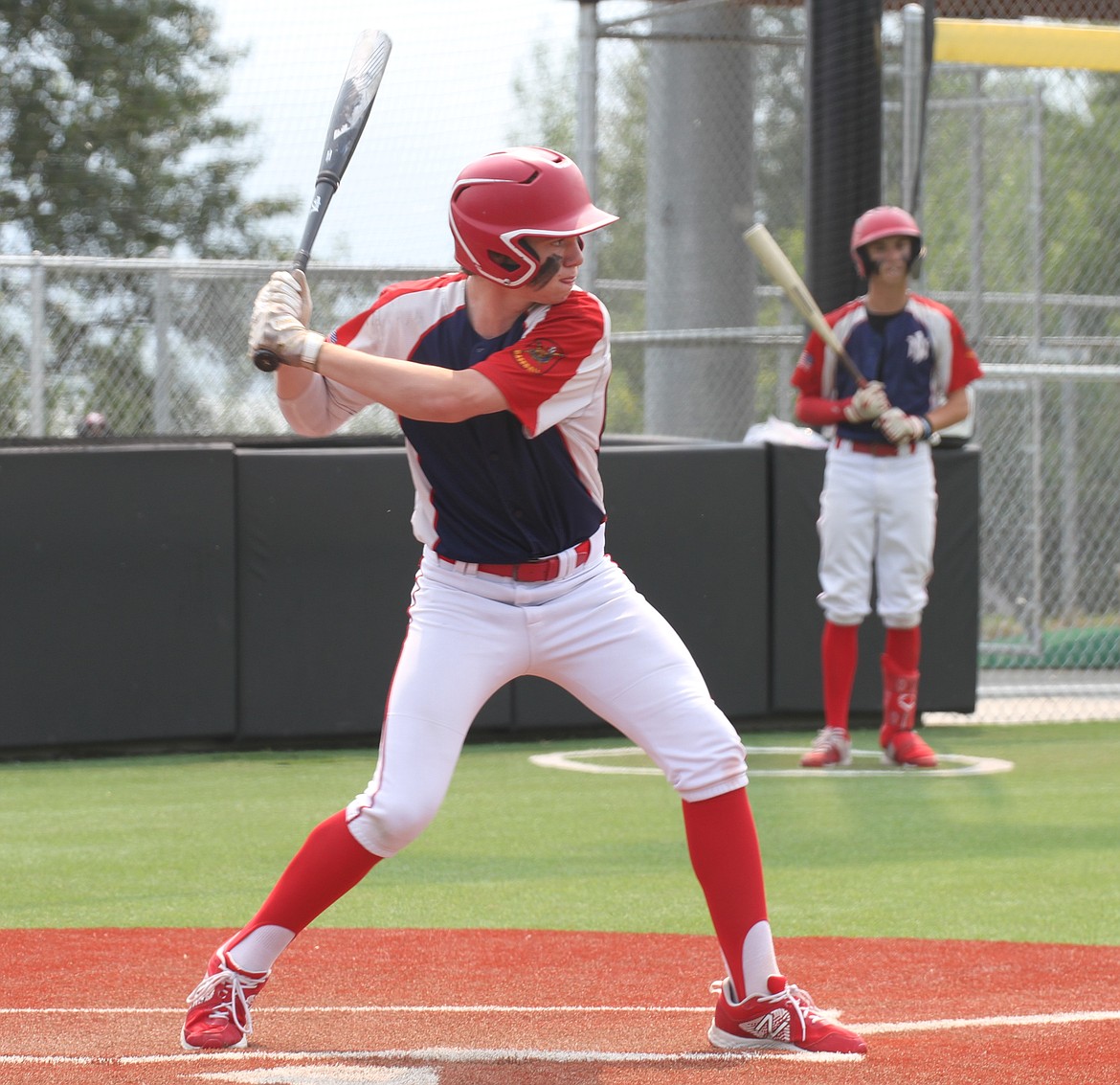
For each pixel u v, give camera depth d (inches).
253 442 1127.0
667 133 1727.4
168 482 1048.2
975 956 533.0
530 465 392.2
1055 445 1872.5
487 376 378.6
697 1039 415.2
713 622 1139.3
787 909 613.3
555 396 383.9
